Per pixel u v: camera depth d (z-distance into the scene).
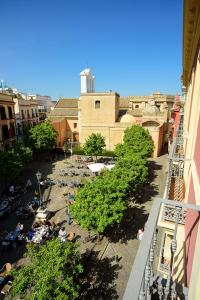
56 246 10.04
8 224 18.44
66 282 9.06
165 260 10.23
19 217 19.20
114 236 16.67
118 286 12.42
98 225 13.79
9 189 24.20
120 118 42.69
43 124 36.97
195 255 3.32
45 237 16.19
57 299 8.34
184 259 5.57
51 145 36.81
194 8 6.54
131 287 1.82
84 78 54.25
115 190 15.12
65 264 10.00
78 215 14.20
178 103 23.89
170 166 9.69
